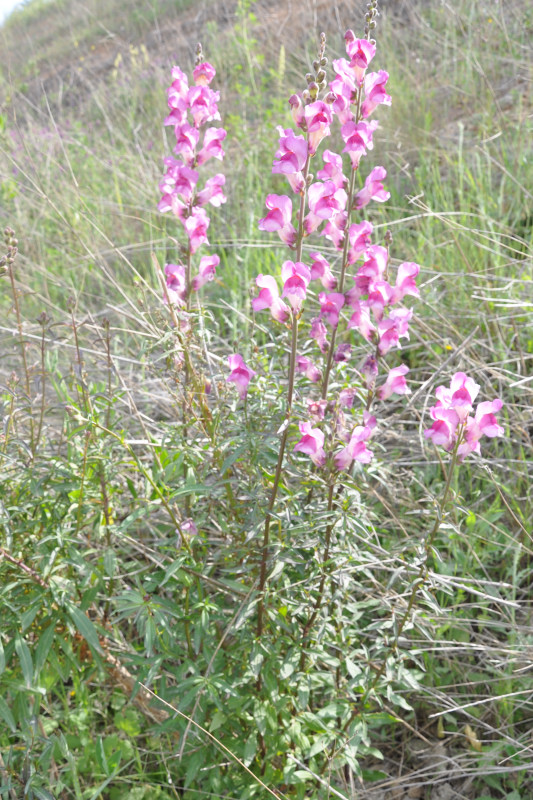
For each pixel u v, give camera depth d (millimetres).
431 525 3623
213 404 3830
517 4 8430
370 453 2711
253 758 3033
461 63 7910
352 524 2822
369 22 2705
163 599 2846
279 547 2803
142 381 4500
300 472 2799
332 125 7242
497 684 3369
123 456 3330
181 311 3148
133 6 16406
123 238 6672
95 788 3027
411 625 2807
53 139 7719
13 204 7148
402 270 2836
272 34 11078
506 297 4801
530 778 3051
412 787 3205
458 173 6246
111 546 3162
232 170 7324
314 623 2969
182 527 3012
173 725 2881
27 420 3709
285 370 3336
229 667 3062
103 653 3225
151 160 7445
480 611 3670
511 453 4168
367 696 2846
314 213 2588
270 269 5520
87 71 14273
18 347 4559
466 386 2527
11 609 2791
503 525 3912
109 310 5539
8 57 15562
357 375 4352
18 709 2852
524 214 5727
